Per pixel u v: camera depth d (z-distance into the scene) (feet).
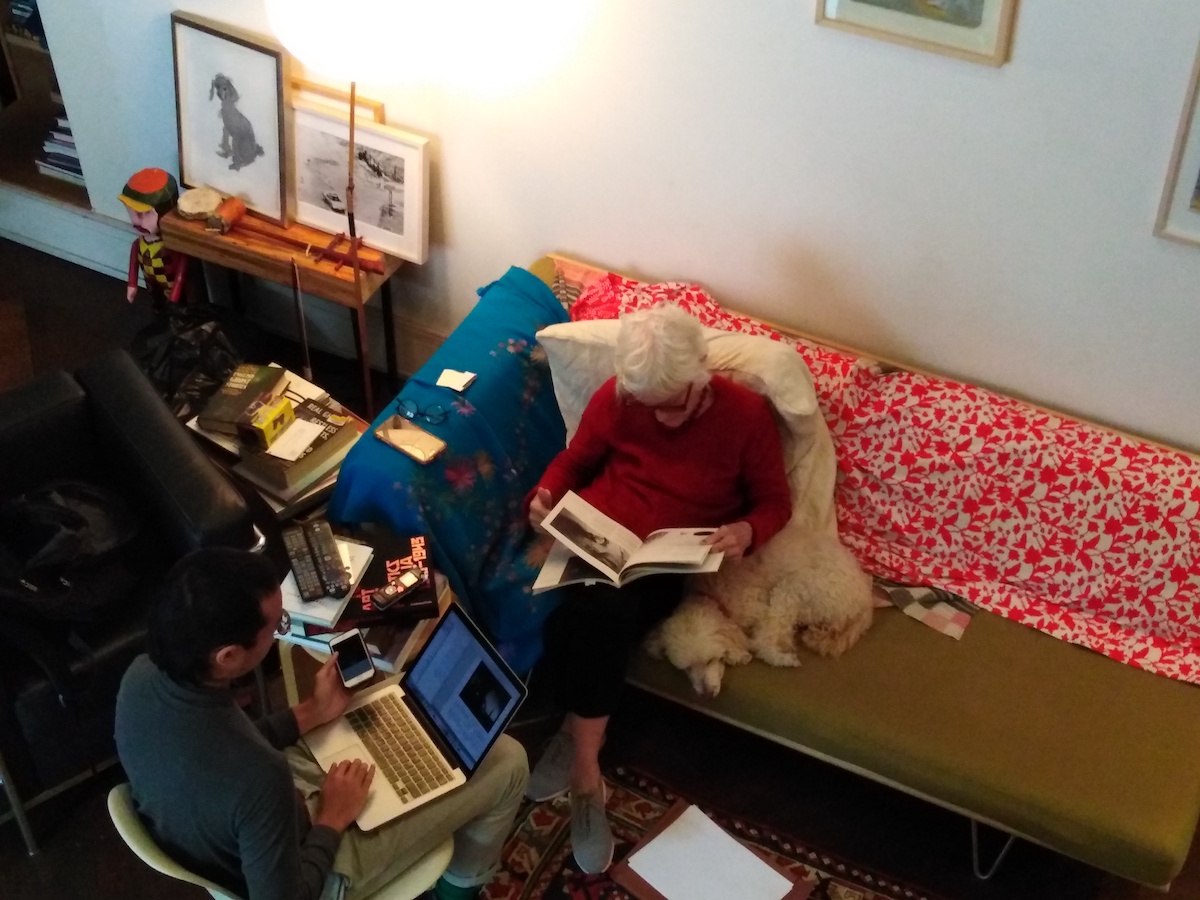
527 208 9.42
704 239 8.82
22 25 12.12
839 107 7.70
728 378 7.75
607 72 8.34
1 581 6.72
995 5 6.81
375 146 9.32
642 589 7.55
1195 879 7.73
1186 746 7.20
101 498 7.33
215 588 5.05
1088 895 7.66
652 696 8.65
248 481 8.49
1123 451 7.75
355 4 7.89
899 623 7.88
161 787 5.29
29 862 7.41
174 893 7.34
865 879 7.64
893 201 7.91
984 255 7.84
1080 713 7.36
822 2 7.29
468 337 8.51
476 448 7.98
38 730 7.08
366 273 9.71
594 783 7.48
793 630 7.63
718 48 7.85
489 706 6.48
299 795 5.98
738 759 8.29
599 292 8.84
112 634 7.14
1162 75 6.68
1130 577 7.76
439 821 6.28
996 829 7.95
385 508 7.55
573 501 7.65
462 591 7.82
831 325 8.74
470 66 8.82
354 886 6.01
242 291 11.34
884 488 8.24
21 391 7.59
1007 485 7.95
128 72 10.34
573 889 7.41
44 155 11.97
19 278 11.86
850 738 7.19
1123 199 7.20
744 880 7.39
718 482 7.70
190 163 10.28
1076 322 7.83
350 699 6.62
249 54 9.44
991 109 7.25
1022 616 7.93
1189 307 7.42
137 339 10.08
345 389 11.04
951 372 8.52
